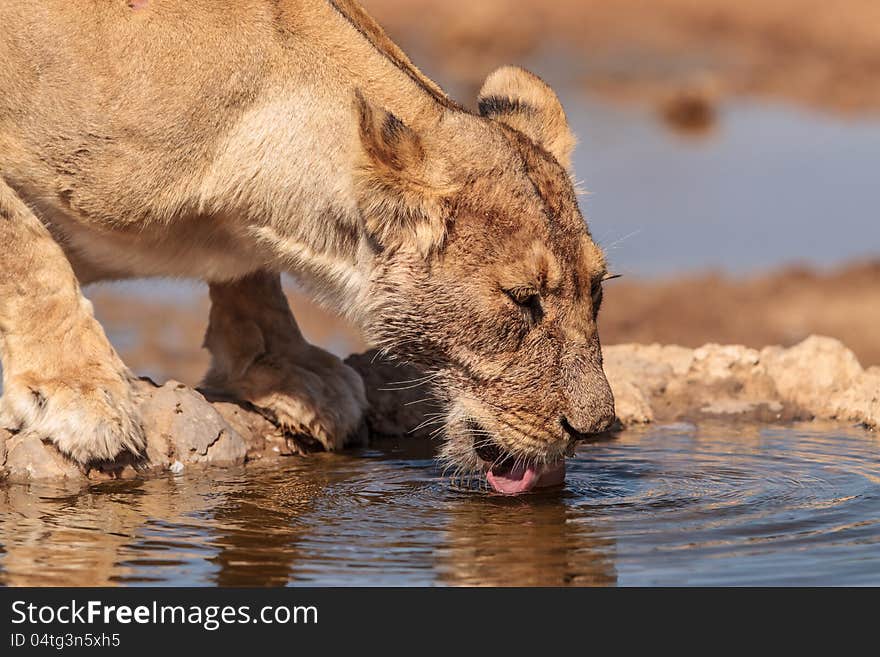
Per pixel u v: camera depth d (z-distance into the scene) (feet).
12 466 36.58
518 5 180.14
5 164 36.32
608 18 179.52
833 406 47.29
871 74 168.04
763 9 183.93
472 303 33.83
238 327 42.39
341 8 37.40
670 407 47.29
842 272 89.61
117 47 35.42
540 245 33.53
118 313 78.43
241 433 40.50
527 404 34.04
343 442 42.11
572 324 34.06
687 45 174.19
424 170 33.65
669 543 31.19
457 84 160.86
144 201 36.09
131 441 37.01
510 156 34.14
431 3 180.96
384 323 34.91
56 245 37.06
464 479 37.47
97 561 29.94
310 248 36.35
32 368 36.81
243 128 35.78
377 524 32.81
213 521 32.96
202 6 35.60
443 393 35.35
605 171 120.88
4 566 29.53
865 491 35.91
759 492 35.83
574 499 35.19
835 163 125.80
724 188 114.83
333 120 35.37
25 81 35.68
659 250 95.91
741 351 49.24
